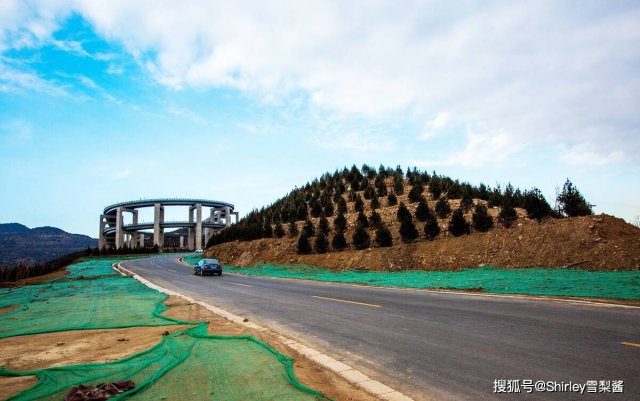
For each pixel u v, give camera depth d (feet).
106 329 29.22
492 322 28.07
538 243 63.62
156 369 17.78
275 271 101.30
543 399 14.58
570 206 77.00
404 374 18.16
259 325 31.48
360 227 98.32
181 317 34.96
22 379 17.48
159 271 119.75
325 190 159.22
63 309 40.32
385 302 41.14
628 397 14.38
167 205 367.66
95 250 248.11
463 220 83.51
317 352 22.30
